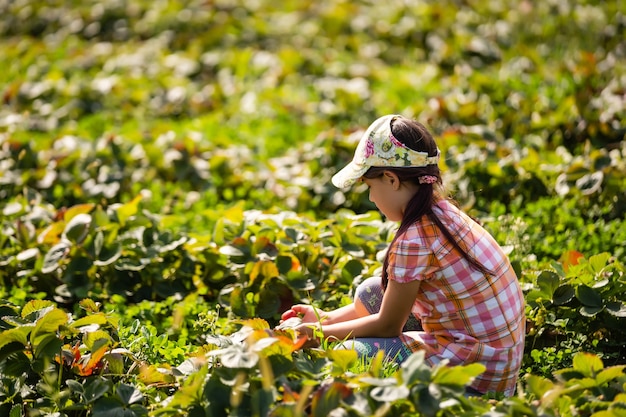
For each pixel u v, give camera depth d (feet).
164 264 20.26
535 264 19.56
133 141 30.37
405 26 43.98
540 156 26.40
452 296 13.71
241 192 26.96
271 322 18.44
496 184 24.64
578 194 23.43
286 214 20.15
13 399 14.24
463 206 22.95
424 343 14.12
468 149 26.03
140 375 14.29
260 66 40.70
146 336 16.10
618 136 27.12
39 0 51.52
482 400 13.00
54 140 29.58
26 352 14.21
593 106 28.17
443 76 38.22
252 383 12.74
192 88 39.04
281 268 18.51
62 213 21.91
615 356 16.29
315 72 40.06
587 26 40.22
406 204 13.82
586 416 12.60
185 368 13.56
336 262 19.90
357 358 13.73
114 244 19.80
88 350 14.93
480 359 13.70
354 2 48.91
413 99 35.09
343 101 34.47
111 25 49.01
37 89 37.04
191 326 18.51
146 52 43.45
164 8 48.65
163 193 27.40
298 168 27.12
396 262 13.53
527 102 29.63
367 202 25.32
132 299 20.26
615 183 23.03
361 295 15.53
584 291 16.51
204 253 19.88
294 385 12.59
